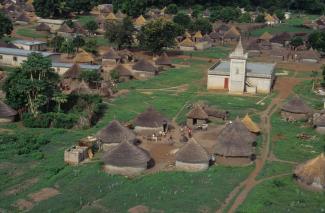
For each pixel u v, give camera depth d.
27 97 110.75
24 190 76.38
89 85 137.38
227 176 82.00
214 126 110.19
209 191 75.19
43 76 114.50
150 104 125.50
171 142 98.69
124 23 197.50
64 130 104.00
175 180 79.62
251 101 131.62
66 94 120.50
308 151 95.19
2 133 101.00
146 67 157.12
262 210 69.31
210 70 143.00
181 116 116.50
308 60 189.50
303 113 116.44
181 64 178.38
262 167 87.00
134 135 96.38
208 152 90.56
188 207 69.69
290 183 79.69
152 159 90.12
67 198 72.56
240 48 137.88
